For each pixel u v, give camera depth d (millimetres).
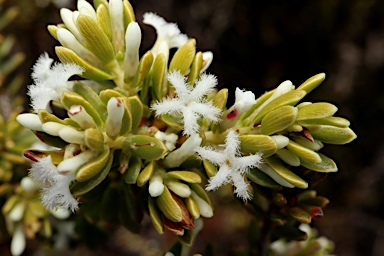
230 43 238
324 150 241
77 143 70
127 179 74
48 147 91
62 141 73
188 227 73
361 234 238
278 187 76
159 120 79
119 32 78
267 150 70
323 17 231
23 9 180
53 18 185
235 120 73
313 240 106
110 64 77
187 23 231
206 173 78
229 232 210
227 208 207
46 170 69
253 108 76
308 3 230
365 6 227
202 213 74
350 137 72
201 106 71
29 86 74
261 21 234
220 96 73
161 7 225
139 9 221
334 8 229
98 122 72
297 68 241
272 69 241
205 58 84
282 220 86
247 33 237
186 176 73
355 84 237
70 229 118
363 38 234
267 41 237
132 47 75
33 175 71
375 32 233
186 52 77
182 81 72
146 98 83
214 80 72
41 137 72
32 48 197
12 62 130
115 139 73
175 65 77
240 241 209
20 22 184
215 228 210
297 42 237
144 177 72
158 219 74
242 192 71
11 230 107
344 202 241
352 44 235
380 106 236
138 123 74
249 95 73
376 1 226
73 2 183
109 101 68
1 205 109
